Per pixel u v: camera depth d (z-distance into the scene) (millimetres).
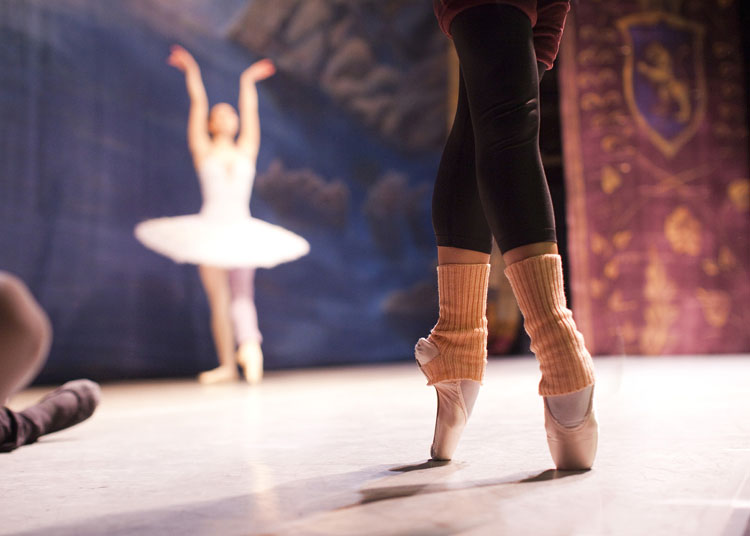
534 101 750
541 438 1005
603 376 2375
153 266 4703
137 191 4746
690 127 4277
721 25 4332
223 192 3877
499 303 4883
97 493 701
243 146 3986
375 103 6305
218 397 2334
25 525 561
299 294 5719
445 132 6559
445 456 838
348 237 6113
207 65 5332
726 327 4180
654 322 4164
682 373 2506
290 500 630
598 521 520
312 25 5965
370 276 6195
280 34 5777
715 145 4277
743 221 4254
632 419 1195
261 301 5461
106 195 4547
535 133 748
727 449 852
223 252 3730
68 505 642
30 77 4188
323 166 6039
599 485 653
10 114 4070
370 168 6297
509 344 4859
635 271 4184
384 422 1323
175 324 4785
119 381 4129
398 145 6453
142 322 4617
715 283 4203
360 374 3812
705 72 4312
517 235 724
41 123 4227
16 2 4137
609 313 4156
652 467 739
